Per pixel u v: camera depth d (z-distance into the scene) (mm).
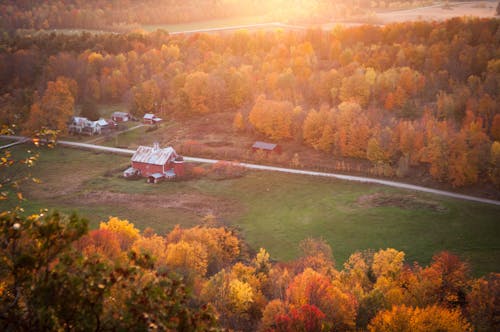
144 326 15148
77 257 16078
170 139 135625
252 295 48469
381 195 100188
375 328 43000
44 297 15352
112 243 54125
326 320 43781
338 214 92375
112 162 121250
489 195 99938
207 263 63812
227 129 140500
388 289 53125
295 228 87750
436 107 132500
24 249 16109
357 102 140875
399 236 84062
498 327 47719
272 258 77125
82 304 15430
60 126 135750
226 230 86000
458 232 84812
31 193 101062
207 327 16172
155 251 58281
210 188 105812
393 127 120312
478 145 107500
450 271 57844
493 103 121750
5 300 16734
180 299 16203
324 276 53375
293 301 46938
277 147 122750
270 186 105938
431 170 106250
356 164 116188
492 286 51594
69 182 108375
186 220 90625
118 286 16516
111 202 98250
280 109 130375
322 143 122938
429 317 42531
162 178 110750
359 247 81000
